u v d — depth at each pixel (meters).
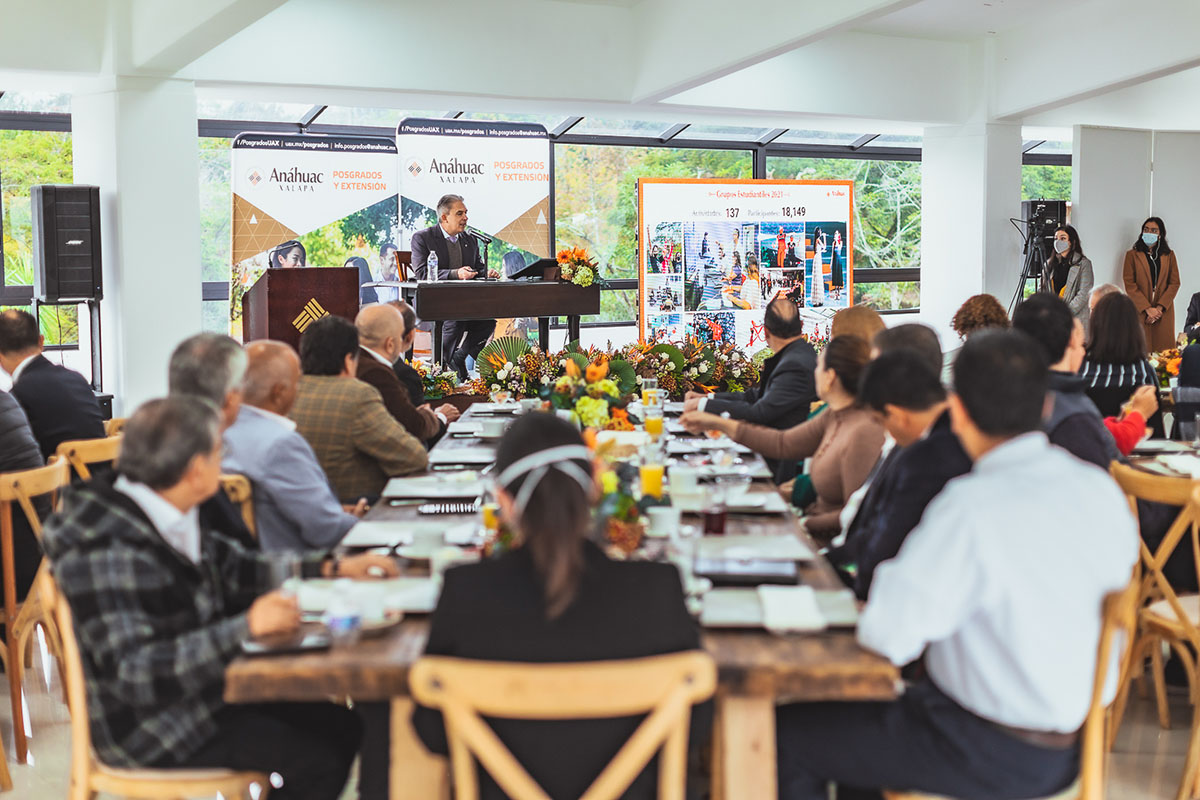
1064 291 10.41
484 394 6.91
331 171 9.65
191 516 2.36
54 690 4.20
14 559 3.74
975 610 2.05
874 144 12.77
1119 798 3.26
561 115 10.87
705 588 2.42
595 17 9.50
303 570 2.60
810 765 2.31
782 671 2.04
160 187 8.05
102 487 2.23
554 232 11.30
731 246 10.70
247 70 8.35
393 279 9.97
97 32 7.83
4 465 4.06
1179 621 3.31
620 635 1.88
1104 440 3.12
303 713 2.56
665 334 10.55
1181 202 11.54
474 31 9.09
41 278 7.67
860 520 3.16
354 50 8.70
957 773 2.16
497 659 1.87
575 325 8.22
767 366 5.34
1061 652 2.05
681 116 10.59
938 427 2.76
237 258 9.41
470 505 3.35
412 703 2.18
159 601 2.21
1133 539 2.13
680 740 1.87
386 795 2.46
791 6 8.00
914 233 13.30
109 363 8.18
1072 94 10.27
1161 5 9.43
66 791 3.35
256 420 3.32
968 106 11.11
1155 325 10.91
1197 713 3.18
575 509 1.88
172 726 2.34
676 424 4.90
